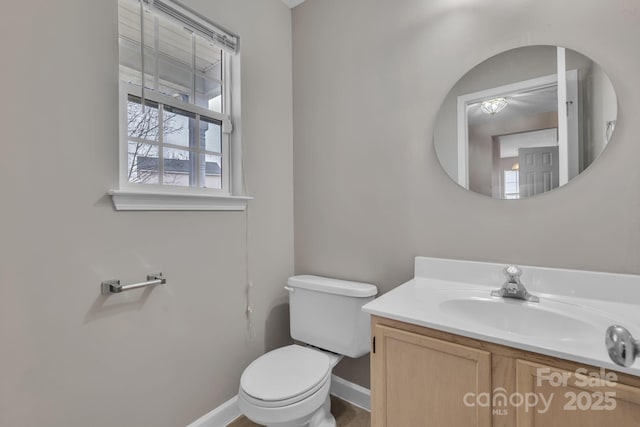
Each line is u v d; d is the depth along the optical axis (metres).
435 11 1.38
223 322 1.52
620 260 1.02
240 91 1.60
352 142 1.65
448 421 0.89
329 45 1.74
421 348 0.93
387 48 1.52
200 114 1.48
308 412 1.13
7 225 0.89
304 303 1.61
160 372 1.26
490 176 1.25
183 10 1.34
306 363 1.32
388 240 1.53
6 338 0.89
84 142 1.04
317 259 1.80
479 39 1.27
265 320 1.74
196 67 1.48
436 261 1.36
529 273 1.15
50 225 0.97
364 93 1.60
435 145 1.37
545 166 1.14
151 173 1.29
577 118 1.08
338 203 1.71
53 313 0.98
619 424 0.67
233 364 1.56
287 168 1.88
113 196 1.11
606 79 1.03
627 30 0.99
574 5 1.08
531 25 1.16
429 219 1.40
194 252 1.39
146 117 1.28
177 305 1.32
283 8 1.87
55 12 0.98
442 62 1.36
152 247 1.23
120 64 1.21
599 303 1.01
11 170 0.89
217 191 1.55
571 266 1.09
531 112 1.16
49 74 0.96
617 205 1.02
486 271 1.24
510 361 0.80
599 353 0.70
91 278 1.06
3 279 0.88
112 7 1.12
